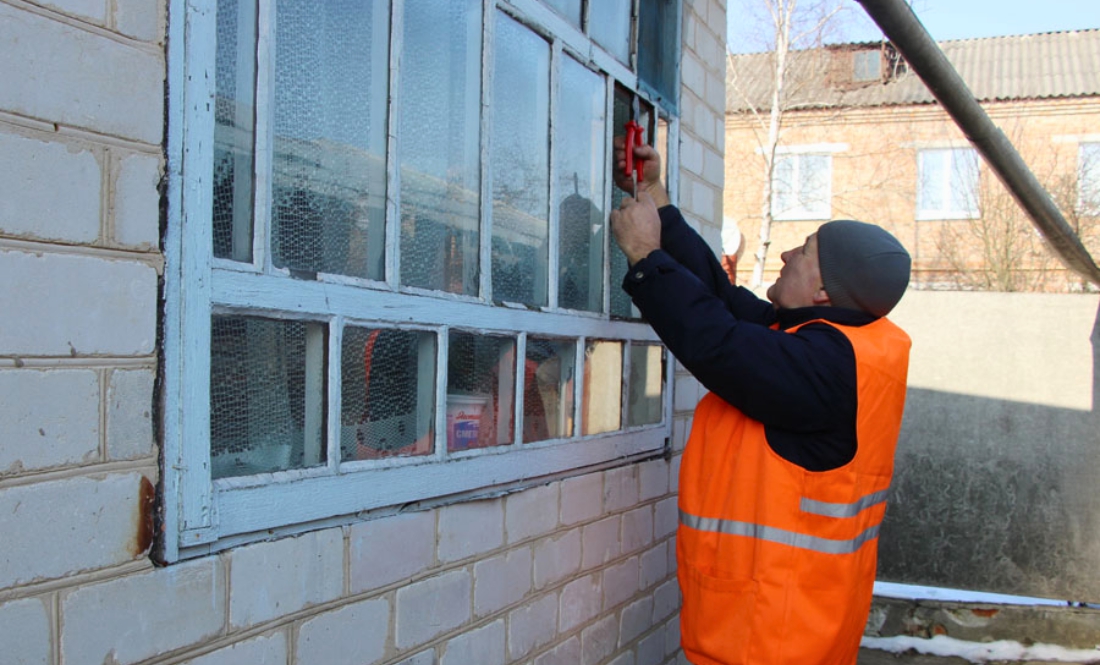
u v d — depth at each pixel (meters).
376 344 1.42
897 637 4.15
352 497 1.35
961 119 2.54
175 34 1.06
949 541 4.41
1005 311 4.37
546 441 1.94
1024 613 4.07
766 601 1.59
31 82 0.92
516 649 1.81
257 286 1.18
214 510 1.12
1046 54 15.61
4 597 0.90
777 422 1.62
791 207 13.42
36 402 0.93
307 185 1.29
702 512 1.74
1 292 0.90
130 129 1.01
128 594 1.03
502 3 1.76
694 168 2.79
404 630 1.48
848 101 14.96
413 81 1.52
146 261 1.04
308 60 1.29
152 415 1.05
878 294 1.69
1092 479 4.22
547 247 1.97
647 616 2.46
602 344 2.24
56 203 0.94
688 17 2.73
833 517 1.61
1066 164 14.30
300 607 1.27
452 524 1.60
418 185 1.54
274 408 1.24
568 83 2.07
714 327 1.60
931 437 4.45
